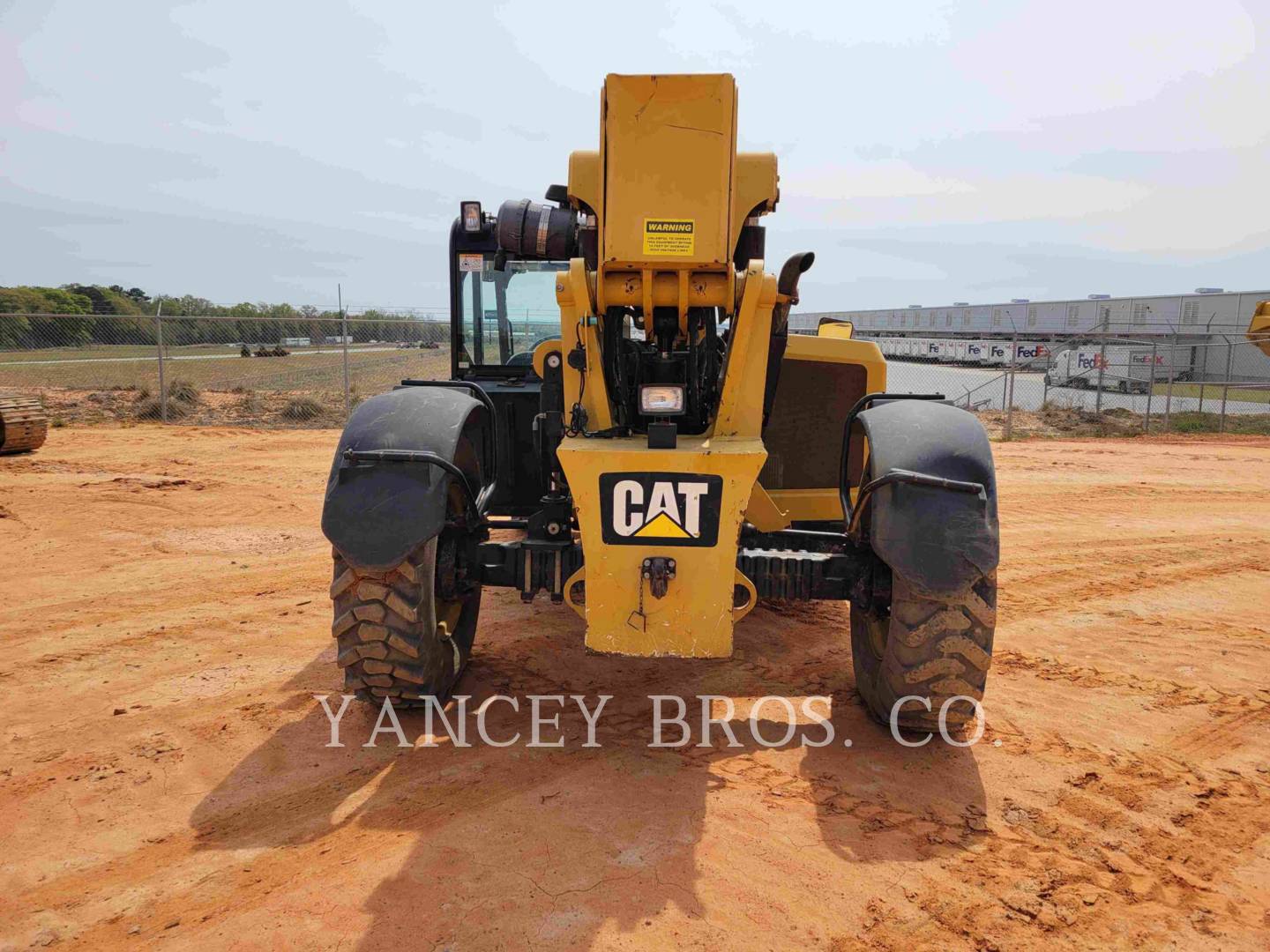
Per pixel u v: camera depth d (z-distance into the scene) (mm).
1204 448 16953
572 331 4031
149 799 3428
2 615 5727
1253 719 4348
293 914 2709
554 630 5504
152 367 31328
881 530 3383
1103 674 4953
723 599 3514
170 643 5234
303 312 39062
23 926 2660
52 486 10133
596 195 3938
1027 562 7660
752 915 2725
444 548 3936
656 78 3572
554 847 3080
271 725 4086
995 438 18625
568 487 4008
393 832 3180
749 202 4082
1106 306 44375
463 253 6551
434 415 3727
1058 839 3225
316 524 8641
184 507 9289
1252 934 2699
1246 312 36125
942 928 2693
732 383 3881
